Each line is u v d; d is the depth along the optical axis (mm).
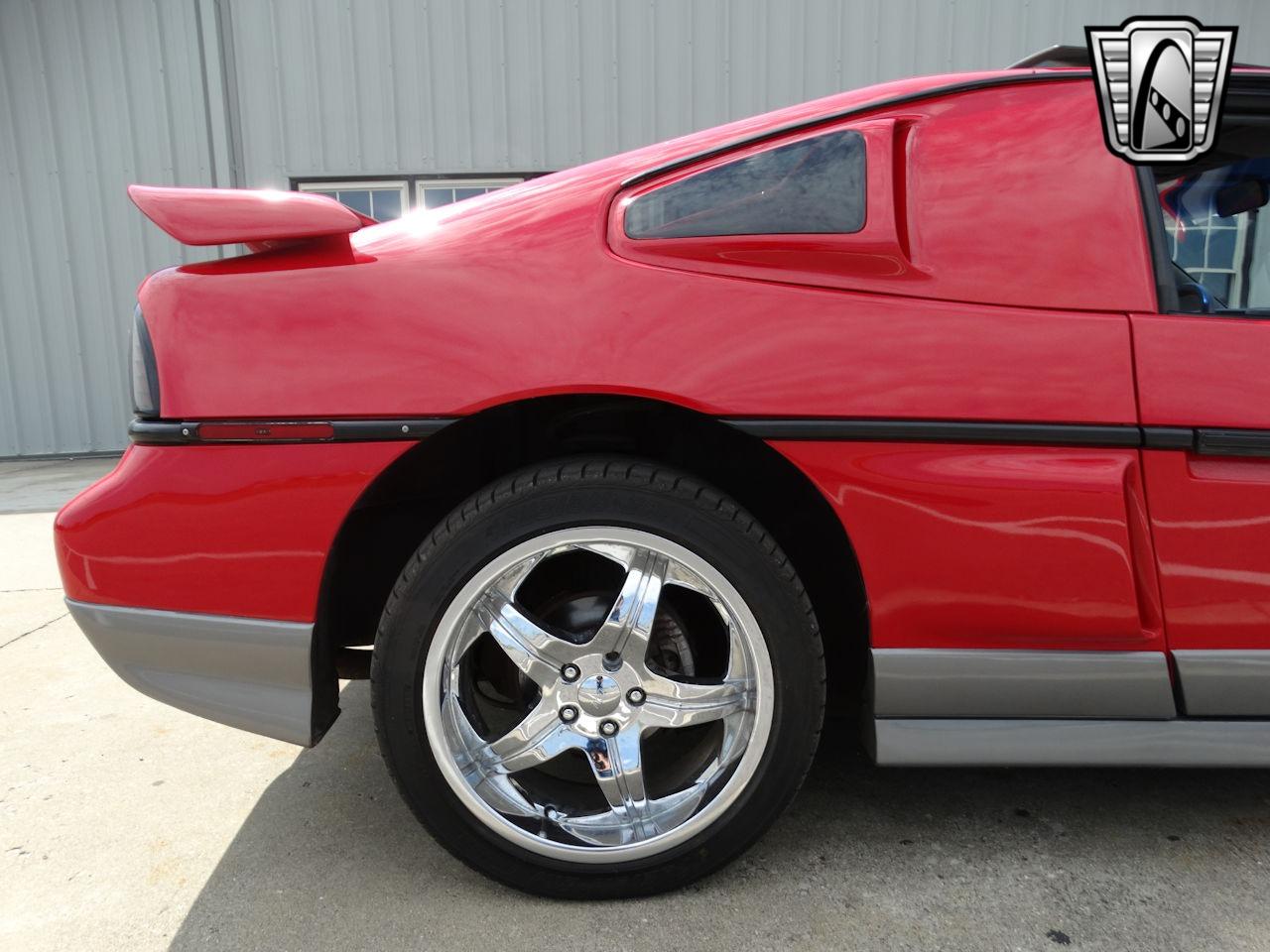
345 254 1267
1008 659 1253
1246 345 1220
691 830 1257
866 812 1540
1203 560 1229
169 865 1403
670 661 1378
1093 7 6223
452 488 1443
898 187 1270
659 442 1479
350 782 1695
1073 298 1234
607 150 6520
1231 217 1508
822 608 1487
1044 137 1288
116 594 1250
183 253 6879
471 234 1284
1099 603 1223
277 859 1420
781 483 1476
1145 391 1209
